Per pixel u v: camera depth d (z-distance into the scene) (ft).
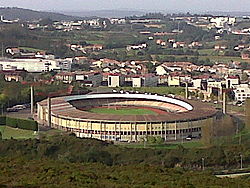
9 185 624.59
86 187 625.00
